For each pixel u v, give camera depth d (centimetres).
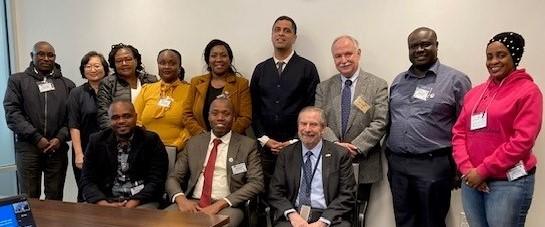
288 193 294
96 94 374
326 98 321
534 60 297
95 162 312
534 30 296
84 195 308
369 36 336
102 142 311
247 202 297
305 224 269
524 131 227
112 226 199
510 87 235
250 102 345
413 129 283
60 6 447
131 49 375
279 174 296
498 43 236
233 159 308
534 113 228
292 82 327
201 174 312
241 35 375
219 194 306
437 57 306
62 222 206
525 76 235
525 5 297
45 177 388
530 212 306
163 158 317
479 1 307
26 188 379
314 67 336
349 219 283
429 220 286
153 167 313
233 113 323
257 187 301
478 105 247
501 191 234
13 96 371
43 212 223
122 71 363
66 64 451
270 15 364
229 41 380
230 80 344
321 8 348
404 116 288
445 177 282
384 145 318
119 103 304
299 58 335
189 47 396
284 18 333
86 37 438
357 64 314
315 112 286
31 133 366
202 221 207
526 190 234
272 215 292
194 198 311
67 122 389
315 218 280
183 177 317
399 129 289
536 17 295
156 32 407
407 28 325
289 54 337
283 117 327
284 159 297
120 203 299
